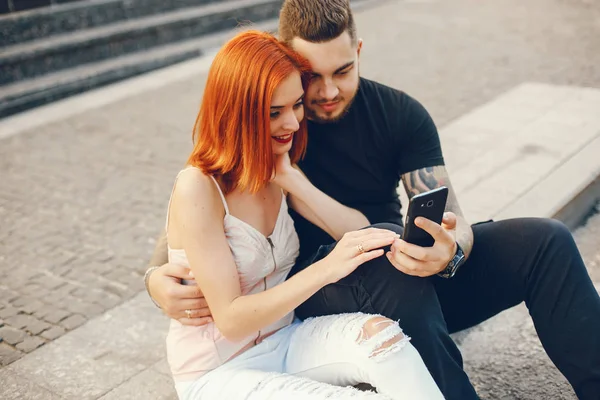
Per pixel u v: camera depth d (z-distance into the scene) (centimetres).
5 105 681
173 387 263
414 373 185
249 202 210
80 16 826
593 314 201
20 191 487
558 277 206
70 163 534
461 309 230
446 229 207
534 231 213
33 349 301
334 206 232
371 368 188
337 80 228
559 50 737
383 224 213
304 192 226
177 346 209
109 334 306
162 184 486
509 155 461
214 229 200
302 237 249
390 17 973
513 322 295
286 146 213
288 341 214
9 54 731
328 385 187
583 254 358
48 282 363
